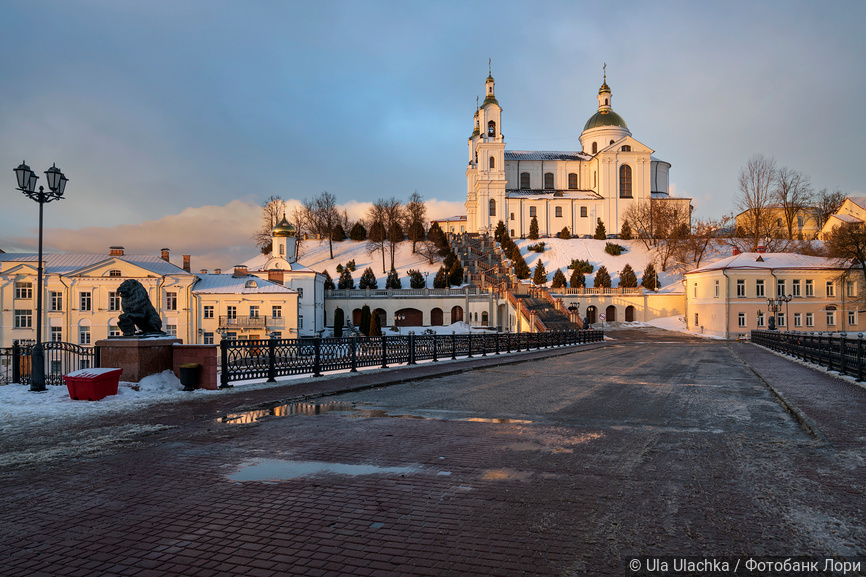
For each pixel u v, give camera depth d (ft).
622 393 49.62
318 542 16.08
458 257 307.99
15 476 22.97
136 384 47.83
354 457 25.95
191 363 50.16
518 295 244.42
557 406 41.83
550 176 394.73
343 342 68.80
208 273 213.05
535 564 14.60
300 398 45.11
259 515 18.33
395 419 36.22
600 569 14.29
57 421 35.19
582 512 18.48
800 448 27.53
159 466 24.47
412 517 18.04
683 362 89.71
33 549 15.72
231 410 39.40
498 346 110.01
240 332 187.21
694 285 229.45
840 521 17.53
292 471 23.59
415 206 376.07
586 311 260.83
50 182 51.26
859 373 56.54
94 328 179.73
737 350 128.77
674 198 355.15
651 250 331.36
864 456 25.72
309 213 407.64
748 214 301.63
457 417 37.01
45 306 178.91
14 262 178.40
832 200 355.36
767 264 206.80
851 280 201.98
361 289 257.75
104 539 16.42
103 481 22.22
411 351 81.41
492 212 366.02
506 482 21.91
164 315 185.26
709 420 35.63
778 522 17.48
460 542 16.03
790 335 103.14
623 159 366.22
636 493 20.44
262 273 214.69
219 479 22.47
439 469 23.84
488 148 364.79
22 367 58.34
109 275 181.68
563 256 327.67
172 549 15.66
